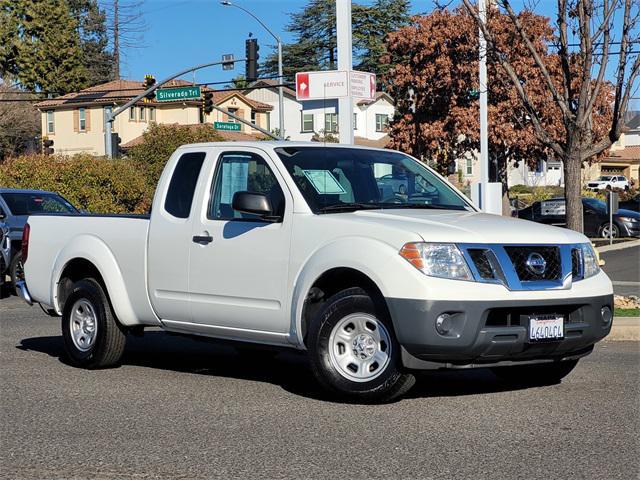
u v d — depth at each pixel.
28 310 16.02
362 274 7.35
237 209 7.77
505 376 8.75
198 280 8.46
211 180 8.58
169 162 9.02
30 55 77.19
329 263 7.43
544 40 34.03
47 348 11.11
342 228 7.52
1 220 18.77
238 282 8.14
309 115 72.25
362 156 8.63
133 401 7.77
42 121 69.31
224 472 5.64
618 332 11.67
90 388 8.38
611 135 13.00
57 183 29.94
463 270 7.06
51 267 9.95
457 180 60.12
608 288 7.80
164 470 5.70
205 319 8.48
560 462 5.80
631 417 7.02
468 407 7.39
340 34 16.64
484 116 19.25
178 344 11.40
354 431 6.61
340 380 7.41
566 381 8.58
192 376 9.03
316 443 6.29
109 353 9.31
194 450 6.15
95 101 65.75
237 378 8.91
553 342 7.35
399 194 8.47
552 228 7.82
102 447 6.26
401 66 39.47
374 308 7.25
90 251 9.41
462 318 6.96
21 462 5.91
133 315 9.16
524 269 7.29
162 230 8.79
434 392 8.06
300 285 7.64
